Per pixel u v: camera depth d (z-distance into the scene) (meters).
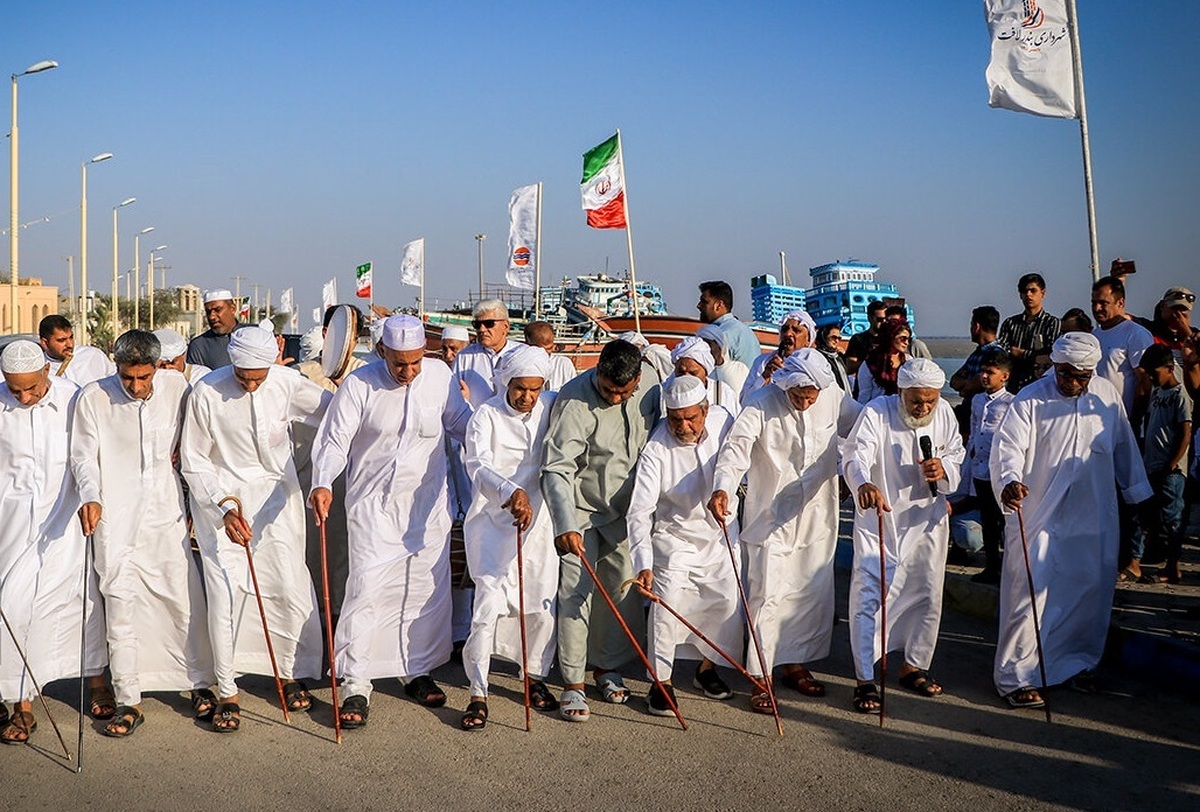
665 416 6.23
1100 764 5.12
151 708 5.95
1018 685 5.86
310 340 9.13
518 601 5.82
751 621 5.71
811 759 5.21
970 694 6.09
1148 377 7.89
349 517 6.04
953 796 4.79
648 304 34.94
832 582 6.14
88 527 5.40
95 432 5.60
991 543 8.00
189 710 5.91
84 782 4.99
